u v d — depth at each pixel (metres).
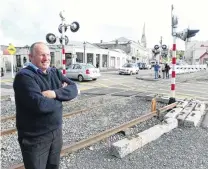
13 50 25.56
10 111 10.11
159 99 12.42
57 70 3.12
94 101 12.62
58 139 2.96
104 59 64.44
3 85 19.39
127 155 5.35
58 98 2.81
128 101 12.68
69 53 53.25
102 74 37.09
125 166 4.84
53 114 2.78
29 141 2.73
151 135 6.25
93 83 22.53
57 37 14.64
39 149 2.77
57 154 3.01
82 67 24.55
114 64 69.56
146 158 5.21
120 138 6.71
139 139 5.79
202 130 7.36
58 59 51.03
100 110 10.45
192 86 20.55
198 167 4.81
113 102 12.34
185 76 34.03
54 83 2.96
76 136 6.93
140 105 11.63
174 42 10.88
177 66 40.62
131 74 36.59
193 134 6.93
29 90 2.60
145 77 30.20
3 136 6.85
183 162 5.04
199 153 5.52
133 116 9.45
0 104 10.85
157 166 4.84
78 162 5.01
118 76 32.78
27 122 2.71
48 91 2.76
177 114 8.59
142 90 17.25
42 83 2.77
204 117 9.09
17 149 5.91
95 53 59.72
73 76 24.84
